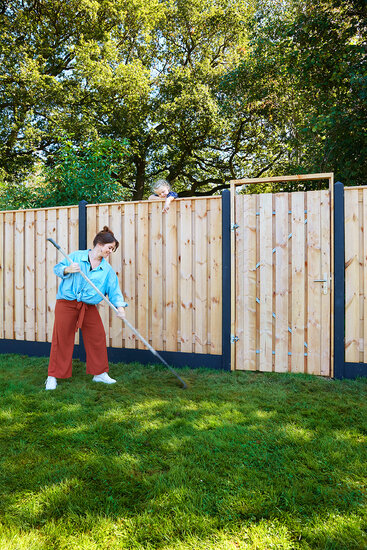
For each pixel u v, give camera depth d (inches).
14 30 581.9
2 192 320.8
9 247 224.4
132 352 198.5
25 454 99.3
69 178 280.2
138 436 108.7
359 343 166.6
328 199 170.2
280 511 73.9
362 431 112.0
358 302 166.9
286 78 454.0
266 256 178.1
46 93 566.9
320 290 170.9
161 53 724.0
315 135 379.6
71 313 158.2
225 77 513.0
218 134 672.4
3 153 607.2
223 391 150.0
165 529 69.2
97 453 99.0
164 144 714.8
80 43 598.5
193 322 188.9
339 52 334.0
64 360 158.2
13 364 195.8
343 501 77.2
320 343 170.6
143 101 645.9
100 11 617.6
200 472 88.4
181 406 132.6
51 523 71.1
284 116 506.9
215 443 102.7
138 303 198.2
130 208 200.1
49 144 628.7
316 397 143.1
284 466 91.0
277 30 424.8
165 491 81.5
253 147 673.6
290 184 415.5
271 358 176.9
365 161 325.1
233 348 181.2
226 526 69.8
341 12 339.6
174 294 191.6
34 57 606.5
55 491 80.9
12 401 137.5
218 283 184.9
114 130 649.0
